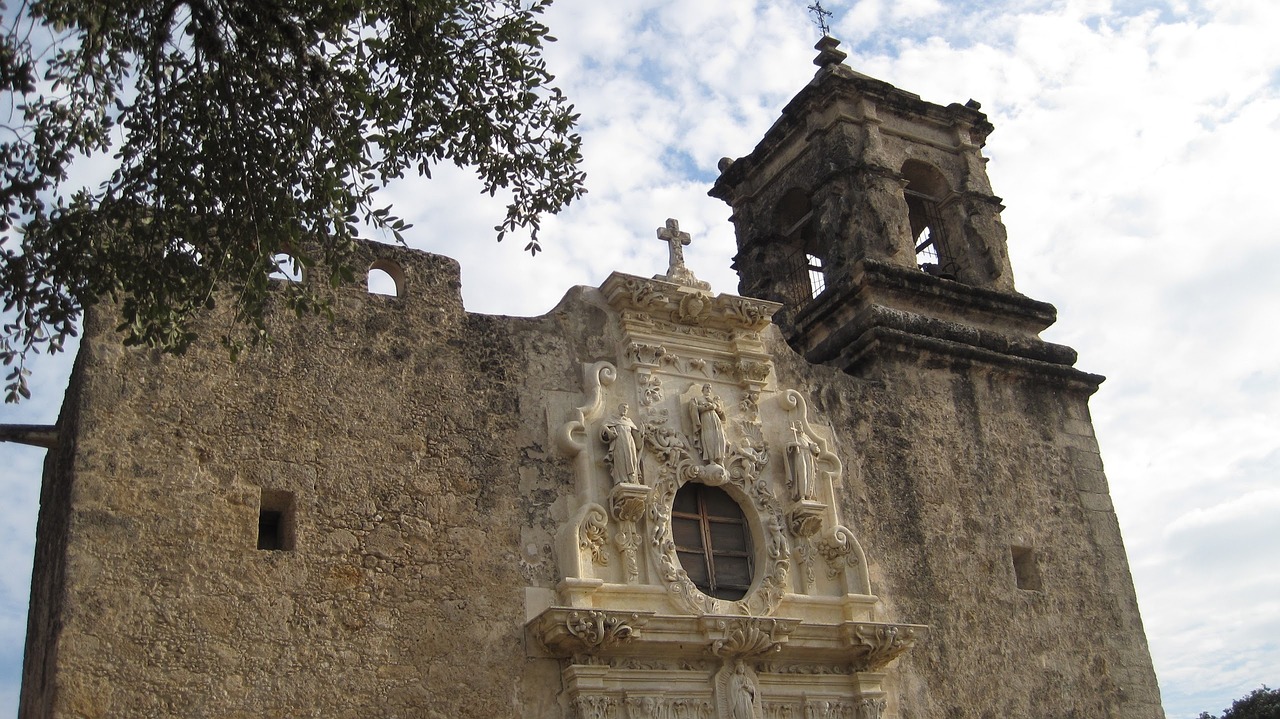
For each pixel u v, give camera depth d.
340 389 14.32
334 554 13.52
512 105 12.82
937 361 18.88
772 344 17.62
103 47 11.21
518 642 14.06
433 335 15.16
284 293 14.45
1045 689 17.50
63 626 11.98
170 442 13.16
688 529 15.77
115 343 13.30
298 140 11.68
